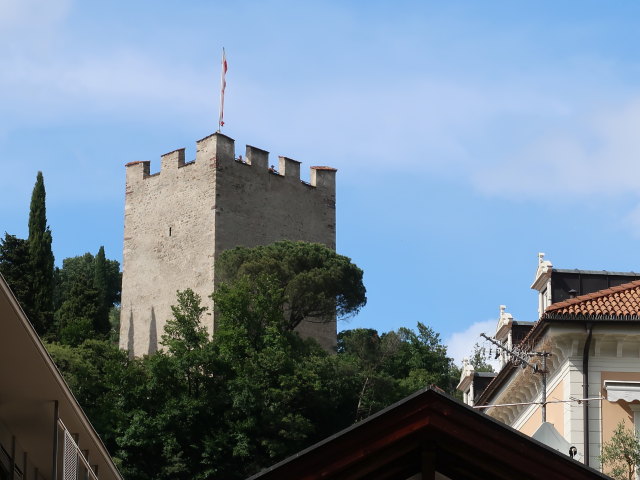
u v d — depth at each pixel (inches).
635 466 1434.5
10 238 4340.6
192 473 3390.7
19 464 932.0
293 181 4399.6
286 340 3777.1
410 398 617.0
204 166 4254.4
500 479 651.5
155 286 4308.6
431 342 4377.5
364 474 636.1
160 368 3575.3
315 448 613.3
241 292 3868.1
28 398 853.8
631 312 1566.2
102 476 1058.7
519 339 1895.9
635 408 1547.7
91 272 5940.0
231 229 4224.9
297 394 3545.8
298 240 4372.5
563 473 616.4
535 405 1702.8
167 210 4328.3
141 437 3395.7
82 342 4141.2
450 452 645.3
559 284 1809.8
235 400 3457.2
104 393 3595.0
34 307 4274.1
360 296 4153.5
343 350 4343.0
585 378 1561.3
